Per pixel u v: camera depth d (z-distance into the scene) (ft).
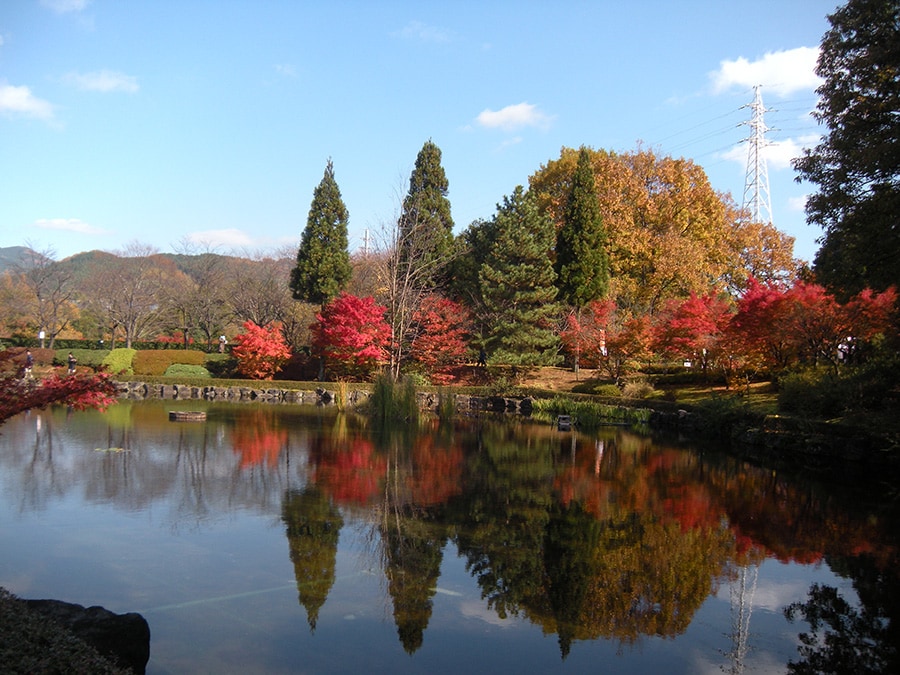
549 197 110.63
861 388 47.52
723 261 106.93
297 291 107.76
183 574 21.09
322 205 105.60
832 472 43.52
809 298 52.95
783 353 62.90
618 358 83.92
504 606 19.65
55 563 21.66
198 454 42.50
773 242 110.52
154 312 126.21
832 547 26.37
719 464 46.11
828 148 42.50
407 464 42.22
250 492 32.53
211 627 17.31
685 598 20.79
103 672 11.03
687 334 72.74
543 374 98.37
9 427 53.31
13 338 121.39
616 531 28.17
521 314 90.58
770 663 16.53
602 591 21.17
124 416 63.41
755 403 64.39
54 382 18.58
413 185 109.91
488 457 46.65
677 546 26.18
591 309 90.58
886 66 38.45
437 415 76.28
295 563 22.52
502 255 93.66
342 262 106.52
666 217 101.40
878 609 20.17
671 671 15.96
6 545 23.36
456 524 28.35
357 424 62.95
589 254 95.66
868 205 38.83
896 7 38.40
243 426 58.23
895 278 38.55
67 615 13.80
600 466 44.45
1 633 10.93
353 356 90.07
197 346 130.00
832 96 41.70
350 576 21.53
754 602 20.61
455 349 93.15
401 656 16.16
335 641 16.81
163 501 30.17
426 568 22.63
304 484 34.81
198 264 129.49
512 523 28.84
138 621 14.38
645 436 61.52
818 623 19.10
